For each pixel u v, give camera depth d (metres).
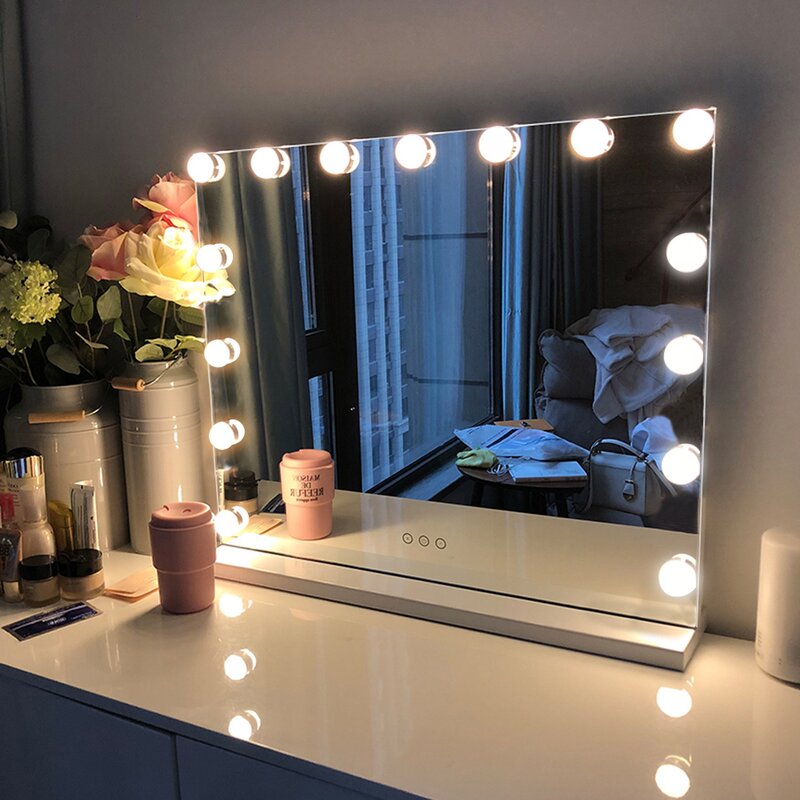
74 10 1.42
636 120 1.00
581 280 1.06
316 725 0.93
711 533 1.11
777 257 1.01
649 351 1.04
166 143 1.39
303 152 1.21
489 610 1.13
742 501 1.08
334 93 1.24
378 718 0.94
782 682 1.01
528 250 1.08
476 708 0.96
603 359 1.07
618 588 1.10
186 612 1.21
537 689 0.99
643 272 1.03
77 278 1.33
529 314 1.10
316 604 1.22
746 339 1.05
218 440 1.35
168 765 0.98
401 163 1.14
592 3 1.05
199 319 1.37
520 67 1.11
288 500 1.31
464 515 1.19
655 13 1.02
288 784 0.90
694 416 1.03
